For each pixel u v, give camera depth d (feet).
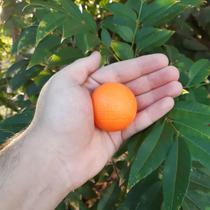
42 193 0.78
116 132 0.83
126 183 0.86
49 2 0.84
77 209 1.01
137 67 0.80
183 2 0.83
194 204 0.77
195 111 0.74
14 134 0.89
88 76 0.82
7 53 1.66
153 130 0.73
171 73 0.79
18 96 1.26
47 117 0.79
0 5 1.30
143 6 0.84
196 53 1.15
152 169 0.70
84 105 0.77
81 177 0.81
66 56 0.87
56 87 0.79
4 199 0.75
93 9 1.13
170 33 0.82
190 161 0.69
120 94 0.73
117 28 0.83
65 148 0.79
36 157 0.78
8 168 0.78
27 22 1.25
